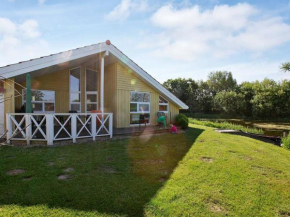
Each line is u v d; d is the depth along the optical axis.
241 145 6.94
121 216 2.39
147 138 7.59
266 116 26.44
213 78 45.50
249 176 3.93
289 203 2.97
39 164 4.09
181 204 2.73
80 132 6.82
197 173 3.94
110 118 7.30
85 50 7.61
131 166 4.23
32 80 8.45
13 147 5.42
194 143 6.84
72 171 3.78
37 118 7.60
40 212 2.38
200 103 36.88
